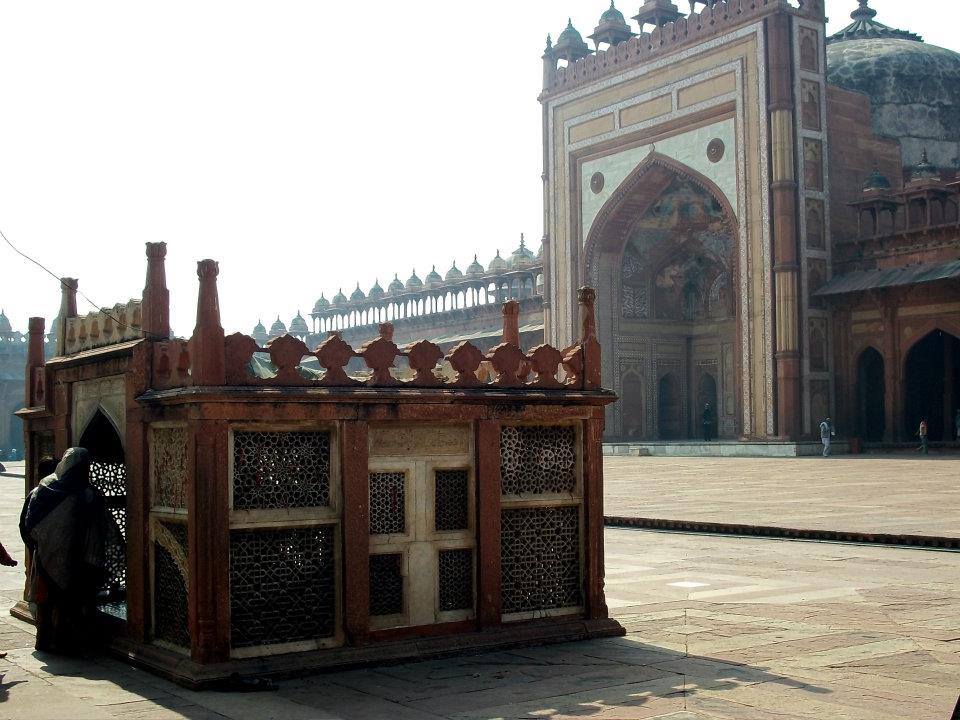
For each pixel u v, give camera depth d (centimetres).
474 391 319
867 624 361
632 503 888
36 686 281
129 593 319
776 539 648
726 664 299
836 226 1794
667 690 270
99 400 352
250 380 288
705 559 554
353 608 297
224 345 285
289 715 247
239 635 287
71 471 327
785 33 1739
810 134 1762
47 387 386
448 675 286
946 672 290
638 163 1969
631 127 1984
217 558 279
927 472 1180
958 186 1688
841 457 1546
